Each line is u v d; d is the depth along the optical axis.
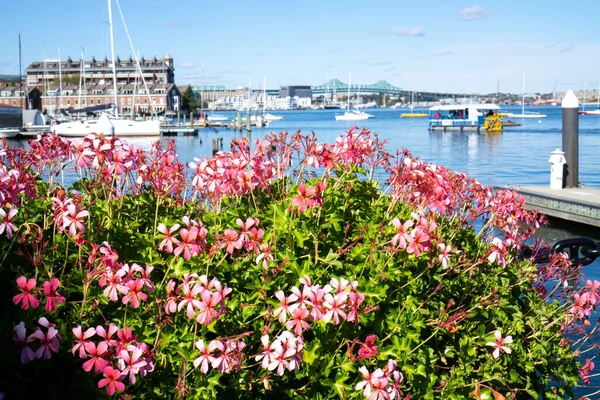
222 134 67.94
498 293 3.11
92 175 3.78
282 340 2.35
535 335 3.16
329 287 2.39
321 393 2.51
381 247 2.86
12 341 2.17
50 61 167.62
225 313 2.56
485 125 64.88
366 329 2.65
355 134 3.59
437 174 3.35
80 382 2.23
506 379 2.84
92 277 2.40
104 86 137.38
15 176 2.89
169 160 3.49
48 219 3.02
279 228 2.96
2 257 2.69
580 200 14.15
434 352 2.89
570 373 3.34
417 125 93.12
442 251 2.89
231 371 2.46
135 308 2.53
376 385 2.30
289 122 125.94
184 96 156.00
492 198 3.74
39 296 2.31
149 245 2.85
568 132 16.81
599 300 3.25
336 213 3.10
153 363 2.32
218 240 2.68
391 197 3.71
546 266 3.70
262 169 3.25
